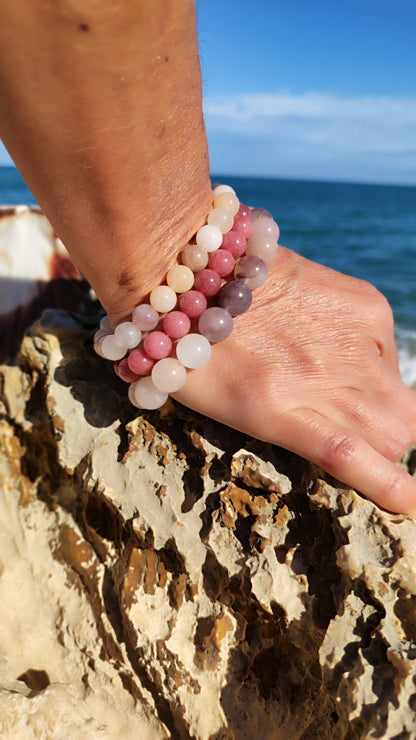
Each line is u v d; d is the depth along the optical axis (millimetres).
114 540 179
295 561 150
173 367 154
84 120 105
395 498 144
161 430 177
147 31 96
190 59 112
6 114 104
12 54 93
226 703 148
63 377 197
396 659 126
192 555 158
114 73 99
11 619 177
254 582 148
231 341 165
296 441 151
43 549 191
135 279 151
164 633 157
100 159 114
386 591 135
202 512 163
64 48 93
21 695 145
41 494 203
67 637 173
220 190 167
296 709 145
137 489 170
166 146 124
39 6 86
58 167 115
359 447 146
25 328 236
